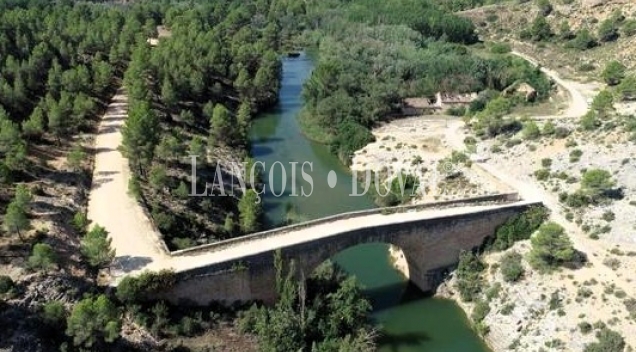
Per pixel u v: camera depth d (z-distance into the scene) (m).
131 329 77.31
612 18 199.62
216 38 194.25
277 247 86.62
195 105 155.25
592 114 125.62
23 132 114.62
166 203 104.69
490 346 88.25
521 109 159.75
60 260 81.75
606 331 80.69
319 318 83.25
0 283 72.56
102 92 152.88
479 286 96.12
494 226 101.81
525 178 117.06
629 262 91.19
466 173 122.88
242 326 82.44
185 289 82.12
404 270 103.56
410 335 90.38
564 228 98.62
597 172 101.19
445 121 160.38
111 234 91.25
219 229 105.38
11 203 85.62
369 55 192.25
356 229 92.00
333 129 156.12
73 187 103.00
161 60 158.62
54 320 72.06
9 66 133.88
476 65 184.00
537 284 91.38
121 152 112.94
